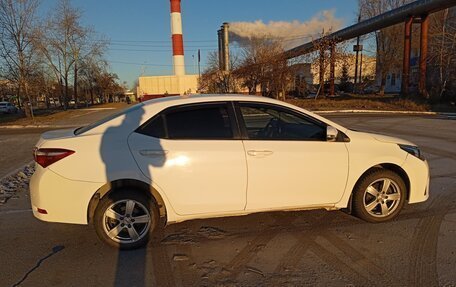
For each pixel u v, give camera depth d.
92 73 51.09
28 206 4.76
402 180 3.90
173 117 3.38
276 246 3.39
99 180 3.21
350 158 3.68
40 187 3.20
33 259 3.22
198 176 3.31
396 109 24.75
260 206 3.49
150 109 3.39
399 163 3.85
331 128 3.61
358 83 46.53
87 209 3.25
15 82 24.48
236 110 3.49
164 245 3.46
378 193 3.86
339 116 20.86
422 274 2.82
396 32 37.72
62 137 3.33
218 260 3.14
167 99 3.54
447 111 23.17
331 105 27.77
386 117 19.66
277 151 3.46
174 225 3.94
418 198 3.97
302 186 3.56
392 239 3.49
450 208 4.34
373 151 3.77
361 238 3.53
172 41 46.72
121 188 3.31
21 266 3.09
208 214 3.41
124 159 3.23
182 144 3.31
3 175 6.62
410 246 3.33
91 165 3.21
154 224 3.39
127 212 3.34
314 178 3.58
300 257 3.16
